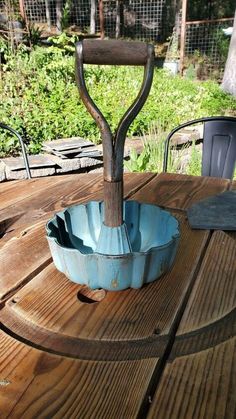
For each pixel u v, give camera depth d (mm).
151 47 523
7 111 3355
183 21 6652
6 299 624
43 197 1138
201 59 7414
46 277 690
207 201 1061
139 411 416
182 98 4660
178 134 3535
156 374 465
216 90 5492
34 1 7754
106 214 599
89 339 530
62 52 4871
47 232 667
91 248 733
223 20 7129
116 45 511
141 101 538
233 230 881
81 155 2967
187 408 419
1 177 2625
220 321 565
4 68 4000
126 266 588
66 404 427
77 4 8672
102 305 603
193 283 661
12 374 470
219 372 468
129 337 532
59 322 565
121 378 461
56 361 491
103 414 413
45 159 2855
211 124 1820
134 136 3557
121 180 581
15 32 5133
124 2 8594
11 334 543
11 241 847
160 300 612
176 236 638
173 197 1131
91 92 4051
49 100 3646
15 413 417
